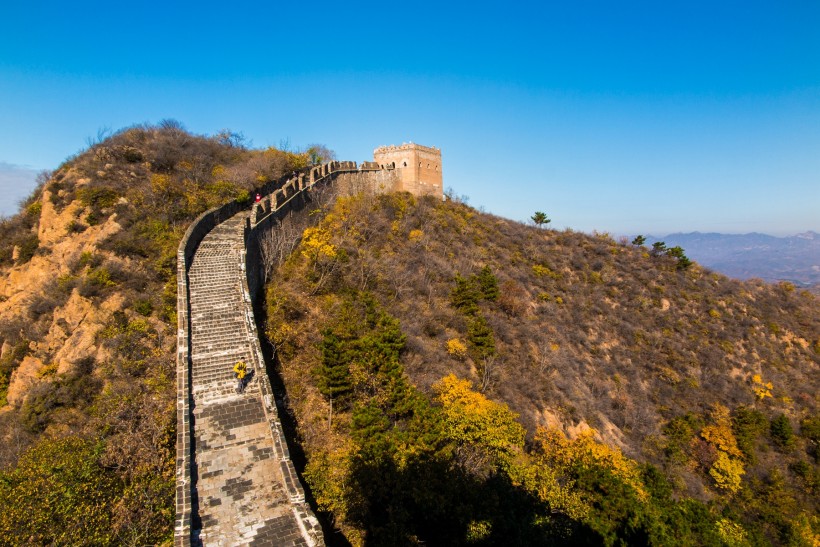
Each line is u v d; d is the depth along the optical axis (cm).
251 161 4441
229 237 3034
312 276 3434
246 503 1529
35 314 2523
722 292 6838
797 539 3681
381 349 2636
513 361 4009
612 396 4641
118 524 1514
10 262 2867
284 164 4847
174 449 1798
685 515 2808
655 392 5028
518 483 2359
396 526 1731
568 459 2802
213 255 2794
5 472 1783
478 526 1908
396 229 5019
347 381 2436
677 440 4450
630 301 6234
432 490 1922
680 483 3928
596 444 3120
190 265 2677
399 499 1858
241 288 2527
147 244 2795
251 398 1939
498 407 2647
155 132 4022
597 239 7825
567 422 3750
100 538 1478
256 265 3089
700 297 6556
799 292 7412
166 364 2148
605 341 5400
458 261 5116
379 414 2250
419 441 2200
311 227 4041
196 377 2006
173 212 3102
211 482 1590
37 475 1596
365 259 4006
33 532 1441
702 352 5625
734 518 3148
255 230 3177
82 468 1680
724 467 4175
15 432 2055
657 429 4500
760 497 4172
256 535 1427
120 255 2700
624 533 2375
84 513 1504
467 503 1995
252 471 1642
